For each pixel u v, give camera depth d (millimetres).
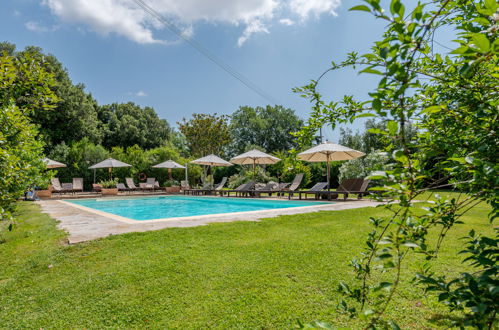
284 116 50406
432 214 1386
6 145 2691
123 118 36156
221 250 4695
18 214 9070
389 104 1198
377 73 884
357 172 17469
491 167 1004
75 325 2699
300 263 4027
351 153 14336
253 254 4477
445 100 1645
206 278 3621
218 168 30516
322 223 6809
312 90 2076
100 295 3250
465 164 1215
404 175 1072
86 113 29250
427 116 1758
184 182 24562
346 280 3424
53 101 2969
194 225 6555
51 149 25375
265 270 3824
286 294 3146
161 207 15188
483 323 1013
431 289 1257
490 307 978
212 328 2582
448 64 1792
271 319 2682
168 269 3920
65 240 5305
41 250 4785
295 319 2664
